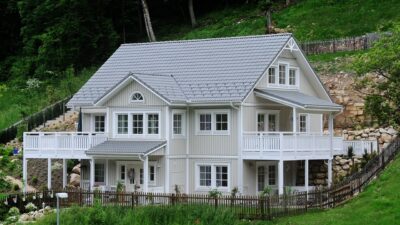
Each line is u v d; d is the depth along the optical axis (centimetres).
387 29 6850
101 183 5381
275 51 5181
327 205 4316
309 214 4153
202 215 3978
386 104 5372
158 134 5059
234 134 4988
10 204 4641
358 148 5338
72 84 7694
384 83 5359
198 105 5069
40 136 5419
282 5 8388
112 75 5600
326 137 5178
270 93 5025
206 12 9106
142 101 5116
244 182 4978
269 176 5153
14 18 9788
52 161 6100
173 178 5062
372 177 4528
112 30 8519
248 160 4997
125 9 8994
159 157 5041
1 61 9625
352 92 5950
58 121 6938
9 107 7969
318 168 5331
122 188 4909
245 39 5416
